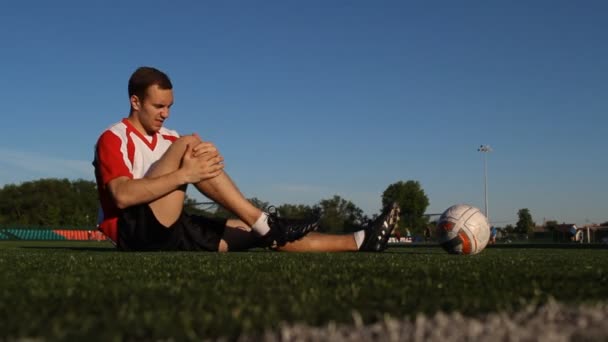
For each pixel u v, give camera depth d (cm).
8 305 173
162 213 485
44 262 372
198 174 474
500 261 389
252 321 144
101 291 207
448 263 357
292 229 501
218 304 173
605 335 123
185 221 513
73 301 182
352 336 124
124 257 429
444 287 216
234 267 320
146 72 505
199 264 347
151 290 210
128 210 489
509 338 118
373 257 436
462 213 538
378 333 126
